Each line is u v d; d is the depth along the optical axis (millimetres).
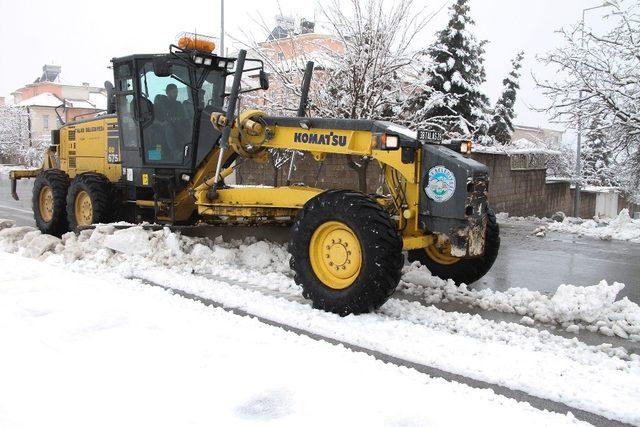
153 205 7637
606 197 22016
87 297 4867
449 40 18094
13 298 4805
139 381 3346
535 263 7430
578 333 4633
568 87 10445
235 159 7320
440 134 5129
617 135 10672
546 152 16062
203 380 3361
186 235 6754
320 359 3703
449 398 3246
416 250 6098
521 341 4273
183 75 7188
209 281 5695
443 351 4008
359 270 4707
